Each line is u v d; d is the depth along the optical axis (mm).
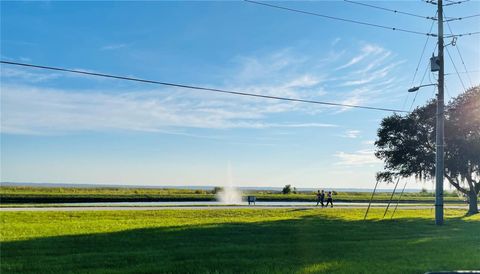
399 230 24656
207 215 32844
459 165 40844
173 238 18875
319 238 19875
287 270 12273
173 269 12211
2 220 25156
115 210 33656
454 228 26859
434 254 15461
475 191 44500
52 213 29500
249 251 15500
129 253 14609
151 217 30406
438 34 31156
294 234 21234
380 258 14461
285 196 73938
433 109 42906
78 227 22297
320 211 39906
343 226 26000
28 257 13695
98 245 16453
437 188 30000
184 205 43719
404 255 15133
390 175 44500
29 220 25891
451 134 41031
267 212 36781
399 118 44781
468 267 13039
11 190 78312
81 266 12469
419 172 43094
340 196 82688
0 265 12336
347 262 13570
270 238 19547
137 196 61250
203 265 12820
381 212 41344
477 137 40625
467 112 41094
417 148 43312
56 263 12789
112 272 11695
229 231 21938
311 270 12352
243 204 51562
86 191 83375
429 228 26469
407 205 58844
